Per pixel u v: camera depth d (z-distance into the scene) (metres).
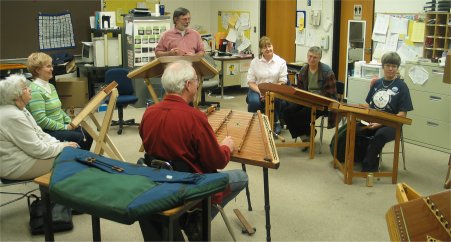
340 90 5.11
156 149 2.16
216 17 8.47
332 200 3.48
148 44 6.51
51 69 3.68
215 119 3.07
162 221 1.69
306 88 4.77
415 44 5.20
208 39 7.90
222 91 7.40
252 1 7.60
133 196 1.63
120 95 5.49
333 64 6.48
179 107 2.17
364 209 3.32
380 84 4.12
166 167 2.08
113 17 6.91
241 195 3.57
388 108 4.01
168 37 4.91
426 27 4.90
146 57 6.53
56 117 3.71
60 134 3.60
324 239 2.89
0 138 2.95
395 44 5.45
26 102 3.05
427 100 4.69
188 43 4.94
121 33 6.74
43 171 3.04
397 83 4.00
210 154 2.15
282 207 3.36
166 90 2.23
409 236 1.78
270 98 4.31
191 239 2.13
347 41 6.19
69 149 2.04
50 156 3.04
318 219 3.16
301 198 3.52
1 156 2.97
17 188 3.71
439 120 4.62
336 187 3.74
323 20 6.49
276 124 4.93
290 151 4.72
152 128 2.17
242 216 3.15
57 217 2.95
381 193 3.62
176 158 2.13
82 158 1.92
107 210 1.61
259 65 5.04
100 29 6.75
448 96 4.50
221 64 7.29
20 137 2.95
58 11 6.66
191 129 2.12
